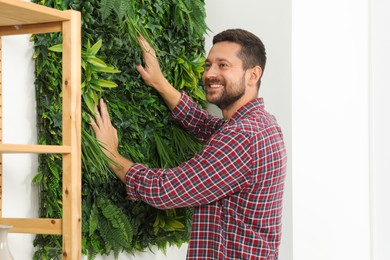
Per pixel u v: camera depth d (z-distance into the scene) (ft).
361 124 8.95
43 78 6.44
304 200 8.34
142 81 7.34
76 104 5.51
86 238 6.82
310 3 8.36
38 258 6.46
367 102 8.98
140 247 7.48
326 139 8.54
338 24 8.69
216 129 7.54
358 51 8.92
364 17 8.95
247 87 7.11
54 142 6.42
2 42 6.22
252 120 6.72
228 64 7.04
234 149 6.51
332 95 8.60
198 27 7.89
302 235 8.34
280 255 8.32
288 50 8.18
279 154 6.84
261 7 8.35
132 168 6.69
